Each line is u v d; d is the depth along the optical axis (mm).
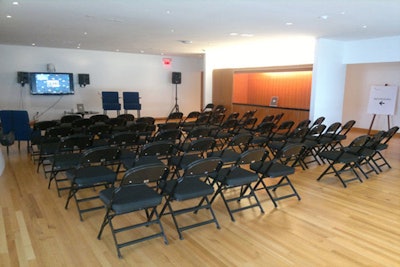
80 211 3428
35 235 3049
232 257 2738
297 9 4555
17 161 5691
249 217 3531
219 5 4398
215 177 3410
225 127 6719
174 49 10336
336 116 8312
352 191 4410
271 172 3652
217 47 9570
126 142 4953
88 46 10000
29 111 10477
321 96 7820
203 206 3318
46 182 4559
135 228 3219
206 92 11336
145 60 12430
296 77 9805
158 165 2719
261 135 6504
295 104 9930
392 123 9312
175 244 2943
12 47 9977
